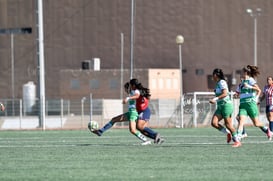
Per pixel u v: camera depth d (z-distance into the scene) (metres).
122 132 98.62
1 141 76.50
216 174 43.12
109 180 40.44
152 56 194.12
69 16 198.25
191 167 46.94
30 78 199.38
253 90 65.44
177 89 182.62
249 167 46.88
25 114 139.50
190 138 80.50
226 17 193.38
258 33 193.12
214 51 193.50
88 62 184.75
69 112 137.62
